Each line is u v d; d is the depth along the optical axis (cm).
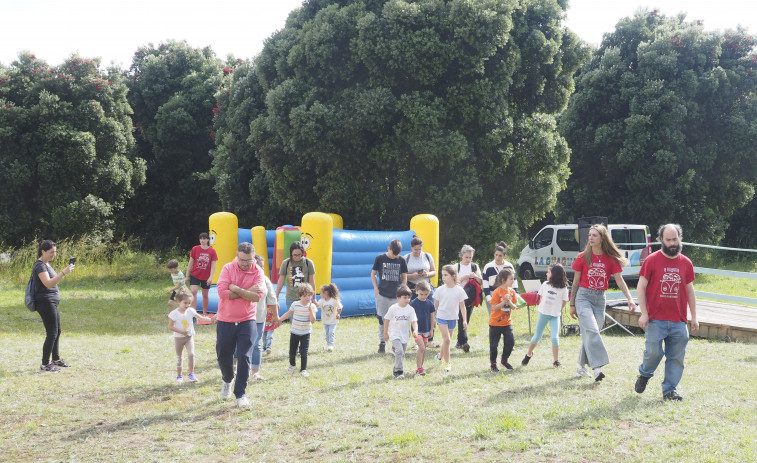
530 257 2166
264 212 2473
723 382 702
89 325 1273
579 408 595
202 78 3294
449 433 545
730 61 2480
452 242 2034
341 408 634
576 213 2678
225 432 575
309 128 1845
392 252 968
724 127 2467
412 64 1786
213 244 1623
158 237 3256
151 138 3175
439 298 820
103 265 2350
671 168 2362
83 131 2644
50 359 881
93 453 529
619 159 2412
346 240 1470
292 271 958
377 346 1031
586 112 2589
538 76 2009
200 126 3222
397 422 584
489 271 985
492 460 476
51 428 597
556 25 2039
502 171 1950
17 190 2542
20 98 2662
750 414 569
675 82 2388
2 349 976
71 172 2612
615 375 750
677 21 2661
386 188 1994
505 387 701
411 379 762
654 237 2500
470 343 1056
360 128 1847
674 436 509
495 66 1869
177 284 1317
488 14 1761
